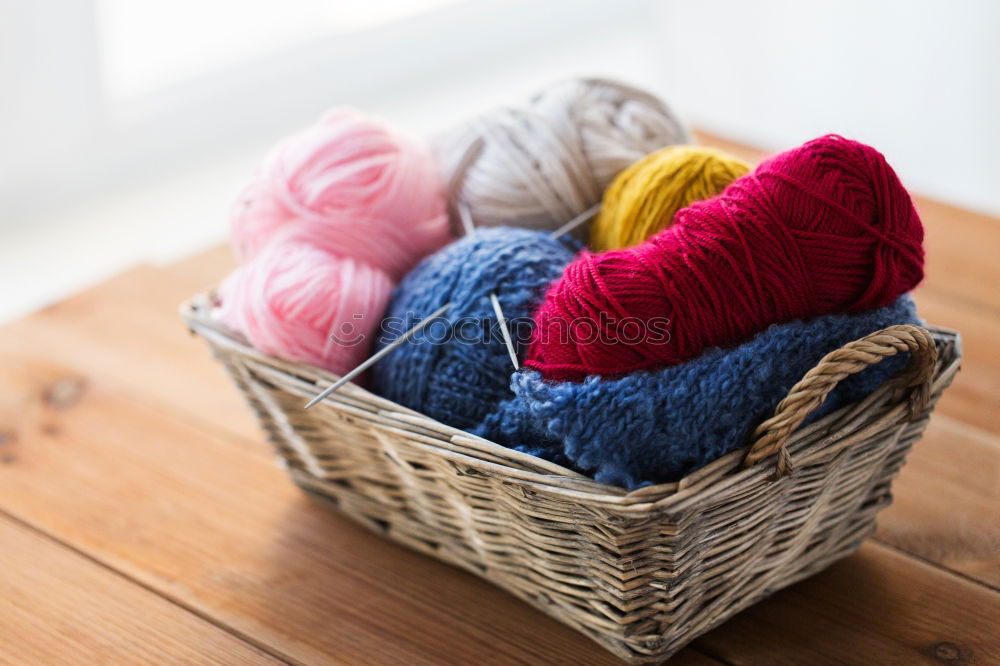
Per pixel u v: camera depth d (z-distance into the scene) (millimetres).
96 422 873
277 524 774
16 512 782
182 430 866
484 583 716
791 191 592
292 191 753
